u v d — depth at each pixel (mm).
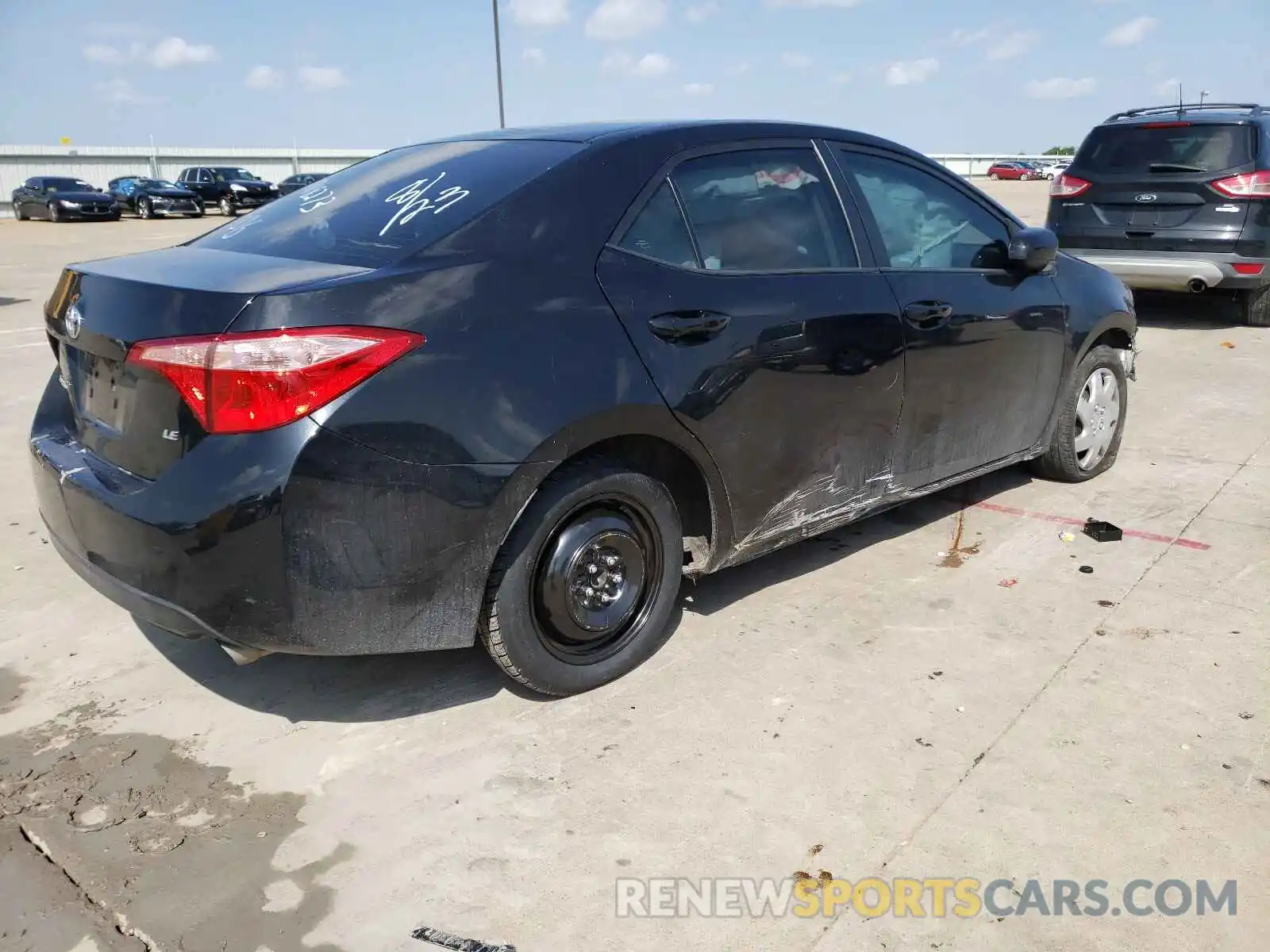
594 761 2725
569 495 2795
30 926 2174
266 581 2404
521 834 2441
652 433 2900
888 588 3768
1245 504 4613
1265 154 8281
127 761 2762
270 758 2770
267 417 2344
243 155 48031
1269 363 7594
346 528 2426
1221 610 3547
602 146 3027
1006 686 3061
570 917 2182
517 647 2830
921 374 3686
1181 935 2105
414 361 2465
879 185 3729
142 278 2621
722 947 2096
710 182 3199
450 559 2588
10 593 3809
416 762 2738
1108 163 8938
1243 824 2432
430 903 2229
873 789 2580
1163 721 2859
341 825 2486
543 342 2668
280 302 2357
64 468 2748
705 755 2736
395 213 2898
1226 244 8391
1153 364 7629
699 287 3025
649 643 3189
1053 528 4359
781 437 3262
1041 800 2525
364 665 3271
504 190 2834
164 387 2445
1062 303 4383
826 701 2994
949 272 3854
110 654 3355
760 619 3525
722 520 3207
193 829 2480
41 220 31984
